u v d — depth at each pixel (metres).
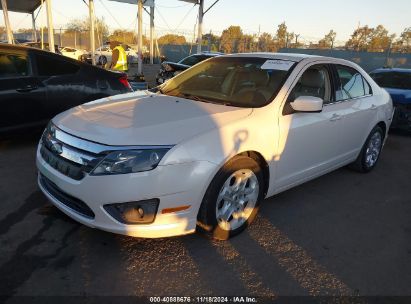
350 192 4.38
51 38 13.41
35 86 5.05
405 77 8.36
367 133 4.71
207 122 2.90
